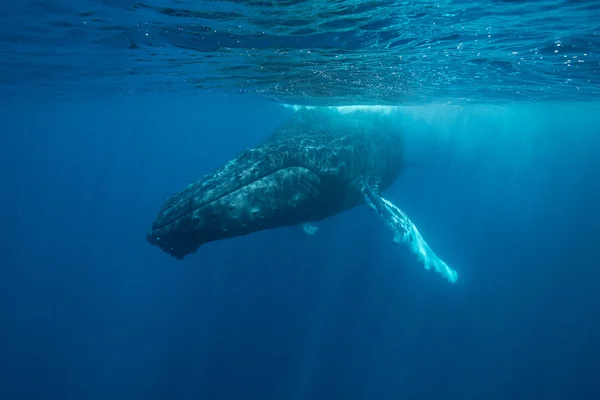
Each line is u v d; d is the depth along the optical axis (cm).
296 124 1166
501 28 887
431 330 2627
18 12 899
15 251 4891
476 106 2325
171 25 969
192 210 660
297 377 2403
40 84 2242
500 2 725
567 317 2912
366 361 2452
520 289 3173
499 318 2814
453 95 1847
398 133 1409
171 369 2684
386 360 2455
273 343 2586
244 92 2262
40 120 5816
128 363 2872
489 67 1300
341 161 933
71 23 984
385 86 1639
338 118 1270
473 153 2708
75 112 4769
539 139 5719
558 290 3209
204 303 3061
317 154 875
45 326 3397
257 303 2861
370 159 1076
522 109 2764
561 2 723
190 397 2480
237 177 736
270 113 4344
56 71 1759
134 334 3103
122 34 1080
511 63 1240
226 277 3145
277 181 774
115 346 3048
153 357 2838
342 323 2630
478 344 2589
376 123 1321
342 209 960
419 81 1537
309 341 2548
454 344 2573
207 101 3334
